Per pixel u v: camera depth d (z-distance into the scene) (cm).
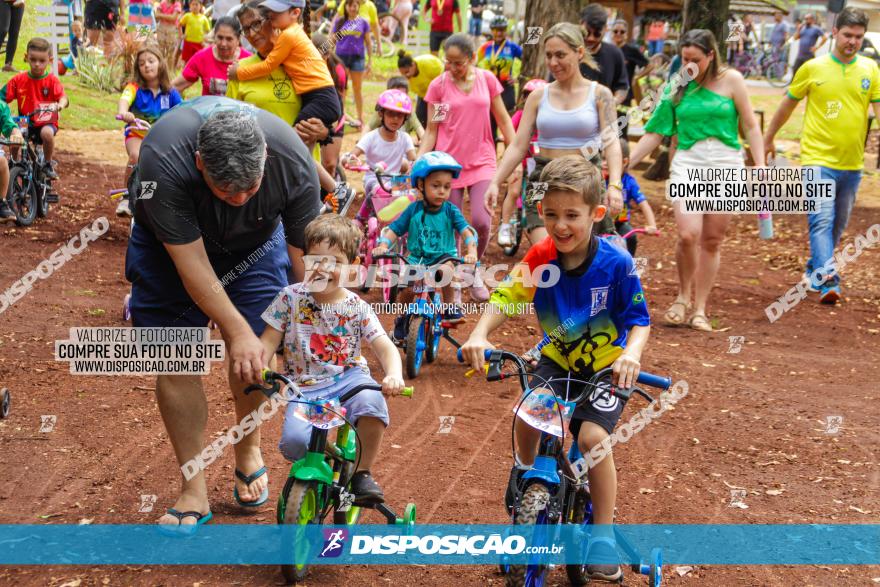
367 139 943
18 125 1091
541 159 752
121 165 1393
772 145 973
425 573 410
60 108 1109
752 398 668
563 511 382
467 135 854
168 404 432
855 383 712
